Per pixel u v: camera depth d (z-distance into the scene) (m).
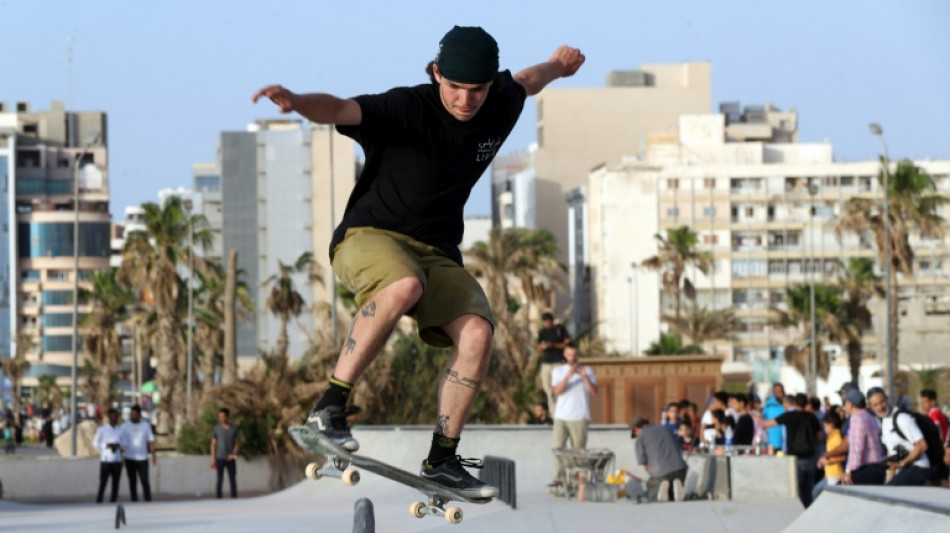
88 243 165.88
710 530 13.35
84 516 17.66
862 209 64.31
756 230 117.94
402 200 5.05
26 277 165.00
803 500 15.95
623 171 120.25
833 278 116.12
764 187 118.19
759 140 132.50
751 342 116.50
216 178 147.75
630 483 17.67
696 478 17.73
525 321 38.12
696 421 23.95
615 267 120.00
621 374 34.72
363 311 4.93
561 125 147.12
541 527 13.57
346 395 4.93
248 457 32.28
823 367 74.25
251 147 112.88
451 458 5.14
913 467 12.62
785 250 117.12
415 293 4.91
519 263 70.75
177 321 67.94
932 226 63.31
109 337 89.81
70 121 176.00
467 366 5.07
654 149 122.94
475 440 21.30
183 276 109.25
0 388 110.00
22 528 15.41
